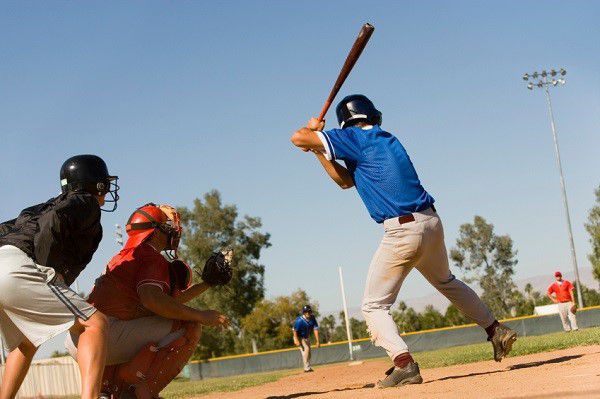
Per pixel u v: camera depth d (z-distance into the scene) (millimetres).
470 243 68688
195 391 10547
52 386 17203
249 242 54906
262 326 57594
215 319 4891
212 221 54562
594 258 57594
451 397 4168
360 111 5688
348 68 5598
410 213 5406
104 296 4836
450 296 5980
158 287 4746
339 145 5520
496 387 4461
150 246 4988
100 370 3811
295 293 58875
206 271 5336
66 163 4531
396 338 5457
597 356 5973
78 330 3947
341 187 5902
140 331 4820
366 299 5613
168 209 5246
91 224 4098
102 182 4539
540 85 42469
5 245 3904
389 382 5434
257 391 8695
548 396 3689
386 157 5441
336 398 5016
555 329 30094
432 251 5559
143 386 4781
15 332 4031
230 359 33219
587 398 3529
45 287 3850
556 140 42281
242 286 54156
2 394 4285
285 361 32594
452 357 9148
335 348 31484
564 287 21750
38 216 4023
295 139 5605
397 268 5488
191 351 4984
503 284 67688
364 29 5480
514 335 5977
